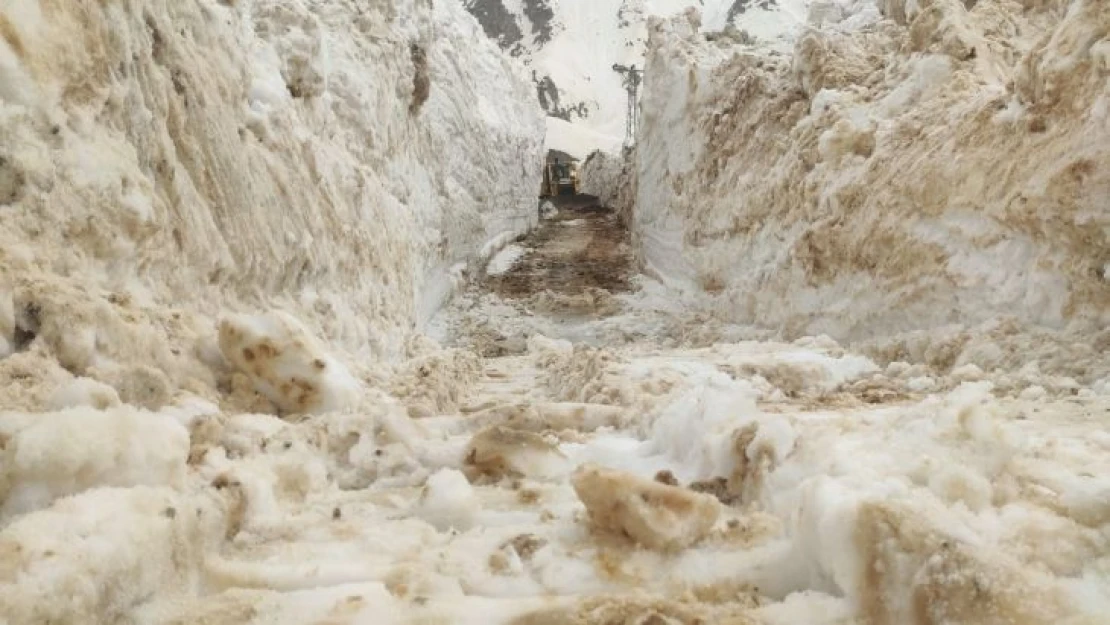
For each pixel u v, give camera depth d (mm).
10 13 3268
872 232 8484
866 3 19344
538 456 3326
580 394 6012
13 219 3127
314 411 4098
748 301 12195
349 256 8180
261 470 2854
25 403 2607
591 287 20172
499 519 2709
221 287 5035
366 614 1884
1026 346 5887
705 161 15898
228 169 5293
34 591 1565
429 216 15156
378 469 3324
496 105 28984
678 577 2133
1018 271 6406
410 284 11594
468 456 3395
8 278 2928
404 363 8023
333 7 10938
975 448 2525
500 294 19453
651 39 22703
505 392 7664
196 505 2186
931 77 9188
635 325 15422
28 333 2977
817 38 11344
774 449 2781
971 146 7125
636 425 4219
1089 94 5812
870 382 6137
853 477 2252
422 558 2295
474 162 23031
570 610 1924
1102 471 2514
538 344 13055
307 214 6781
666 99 20078
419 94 13969
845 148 9547
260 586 2104
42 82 3381
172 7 5039
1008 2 10211
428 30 14664
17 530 1745
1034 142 6238
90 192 3510
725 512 2605
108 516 1885
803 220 10414
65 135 3457
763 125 13047
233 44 6094
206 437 3031
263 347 4039
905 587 1772
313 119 8375
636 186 26016
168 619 1822
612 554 2273
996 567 1711
